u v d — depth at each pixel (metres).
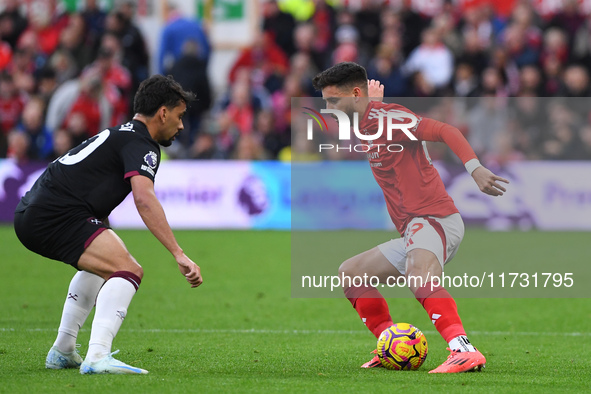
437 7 67.25
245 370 17.50
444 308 17.45
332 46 66.31
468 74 63.06
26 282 35.00
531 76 61.75
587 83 63.34
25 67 64.94
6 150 63.34
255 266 41.06
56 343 17.25
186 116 63.03
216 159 60.47
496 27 66.38
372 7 67.19
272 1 67.31
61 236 16.28
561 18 64.12
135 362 18.64
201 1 70.31
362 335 24.38
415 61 63.84
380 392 14.65
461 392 14.79
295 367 18.06
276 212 57.75
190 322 26.66
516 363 19.30
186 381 15.45
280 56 67.19
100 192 16.42
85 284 17.44
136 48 63.75
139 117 16.86
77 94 60.59
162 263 41.72
